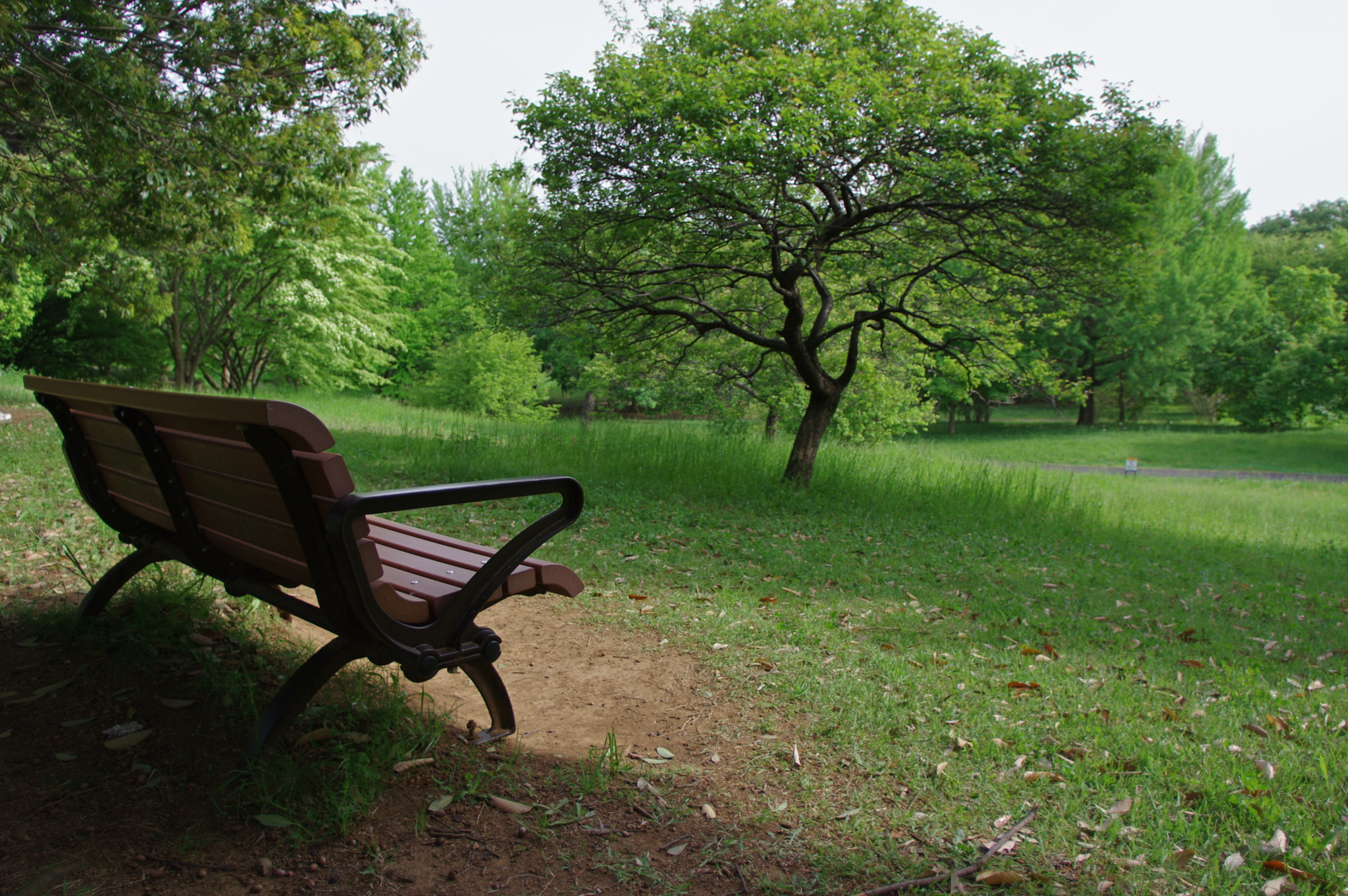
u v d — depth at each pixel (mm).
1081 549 7633
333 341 25438
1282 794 2494
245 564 2607
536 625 3920
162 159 7324
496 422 16672
